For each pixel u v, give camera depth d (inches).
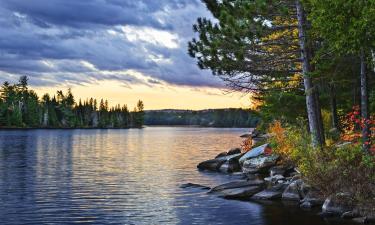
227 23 877.8
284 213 682.8
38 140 3590.1
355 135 804.0
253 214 685.9
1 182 1095.6
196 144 3223.4
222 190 894.4
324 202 682.8
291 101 1243.2
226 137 4719.5
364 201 631.8
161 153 2242.9
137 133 6678.2
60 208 762.8
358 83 1054.4
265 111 1487.5
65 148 2613.2
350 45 608.1
